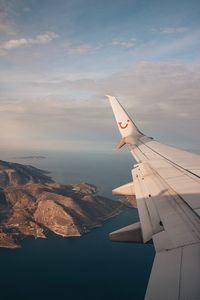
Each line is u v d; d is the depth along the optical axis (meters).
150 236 12.70
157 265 9.29
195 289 7.45
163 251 10.27
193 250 9.71
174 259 9.41
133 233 14.33
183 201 14.96
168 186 17.88
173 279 8.16
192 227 11.73
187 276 8.14
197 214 13.02
